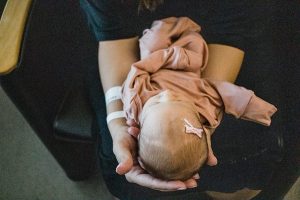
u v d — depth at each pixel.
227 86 0.82
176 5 0.88
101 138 0.99
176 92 0.76
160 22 0.88
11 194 1.44
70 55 1.12
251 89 0.96
